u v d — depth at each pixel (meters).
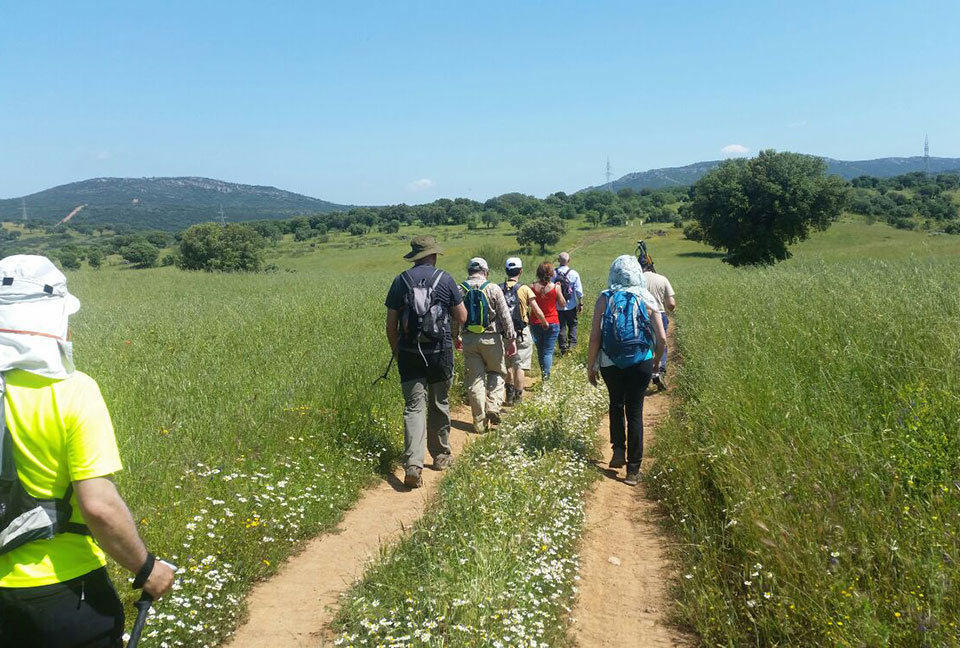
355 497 5.81
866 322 7.16
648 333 6.24
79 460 2.08
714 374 7.44
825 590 3.39
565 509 5.15
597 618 4.02
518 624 3.54
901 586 3.30
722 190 64.62
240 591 4.18
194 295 21.52
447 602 3.63
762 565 3.78
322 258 129.38
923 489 3.96
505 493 5.07
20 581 2.06
